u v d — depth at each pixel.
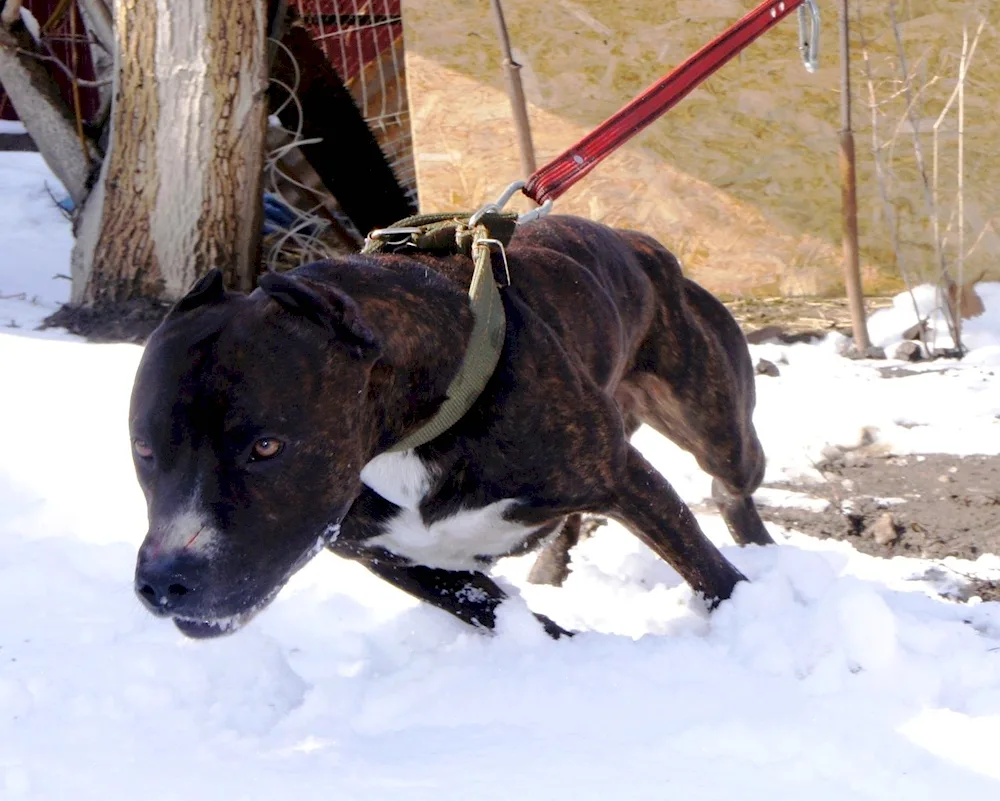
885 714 2.36
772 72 7.22
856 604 2.67
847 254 6.31
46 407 4.54
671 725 2.31
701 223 7.38
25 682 2.48
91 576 3.27
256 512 2.09
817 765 2.12
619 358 3.00
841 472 4.80
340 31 7.92
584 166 3.25
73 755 2.16
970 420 5.23
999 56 7.05
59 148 6.65
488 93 7.34
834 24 7.15
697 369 3.30
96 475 3.99
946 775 2.10
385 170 8.16
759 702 2.40
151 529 2.04
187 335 2.12
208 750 2.20
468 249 2.63
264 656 2.66
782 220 7.33
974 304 6.81
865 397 5.57
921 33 7.10
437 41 7.32
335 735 2.34
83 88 9.46
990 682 2.62
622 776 2.04
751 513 3.66
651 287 3.26
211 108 6.27
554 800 1.94
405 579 2.77
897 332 6.61
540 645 2.73
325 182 7.91
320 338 2.15
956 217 7.16
